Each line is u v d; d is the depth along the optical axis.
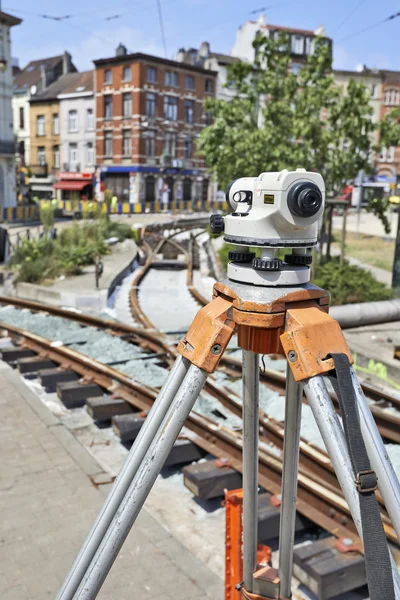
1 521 3.84
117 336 9.05
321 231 13.84
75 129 50.31
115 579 3.22
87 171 50.31
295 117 13.13
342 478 1.33
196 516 4.16
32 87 53.16
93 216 25.25
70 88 50.81
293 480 1.97
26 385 6.62
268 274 1.60
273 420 5.32
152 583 3.20
